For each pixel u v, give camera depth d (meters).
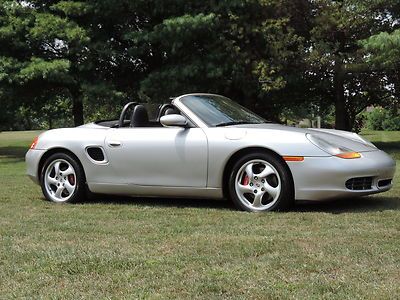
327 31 15.73
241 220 4.93
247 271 3.30
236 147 5.36
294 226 4.61
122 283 3.16
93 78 17.72
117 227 4.76
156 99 17.05
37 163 6.49
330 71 16.34
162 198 6.50
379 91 17.70
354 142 5.61
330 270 3.29
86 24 17.78
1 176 10.30
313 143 5.17
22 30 17.27
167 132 5.79
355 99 19.19
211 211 5.46
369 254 3.62
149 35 16.30
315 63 15.58
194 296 2.90
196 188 5.60
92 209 5.80
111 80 18.56
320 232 4.32
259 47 16.78
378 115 37.91
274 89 16.42
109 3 16.83
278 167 5.22
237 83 17.14
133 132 5.98
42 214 5.55
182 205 5.95
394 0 14.41
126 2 16.86
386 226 4.52
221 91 18.19
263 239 4.09
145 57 18.56
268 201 5.35
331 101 20.00
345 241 3.98
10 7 17.28
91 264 3.54
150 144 5.79
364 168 5.15
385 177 5.40
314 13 16.05
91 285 3.14
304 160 5.12
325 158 5.10
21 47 17.39
